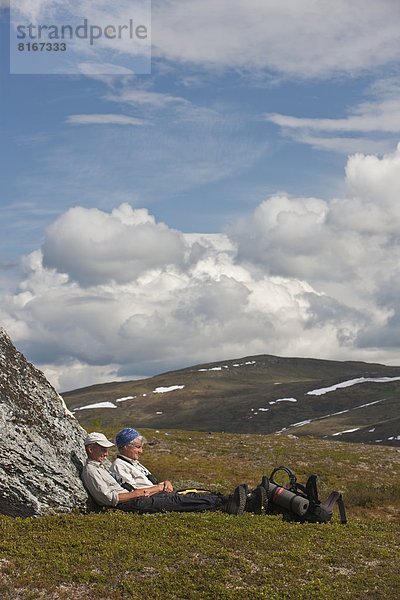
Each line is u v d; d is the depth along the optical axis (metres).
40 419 14.23
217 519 13.05
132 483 14.08
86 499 13.68
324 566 11.16
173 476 31.58
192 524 12.70
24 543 11.36
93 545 11.38
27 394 14.37
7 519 12.67
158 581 10.24
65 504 13.34
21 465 13.23
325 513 13.73
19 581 9.97
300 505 13.52
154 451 39.59
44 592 9.80
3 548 11.11
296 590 10.12
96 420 46.22
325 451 41.62
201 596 9.88
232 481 30.89
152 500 13.60
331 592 10.15
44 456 13.59
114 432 45.56
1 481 12.96
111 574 10.41
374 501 26.75
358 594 10.15
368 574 10.89
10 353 14.75
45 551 11.07
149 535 11.98
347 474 34.75
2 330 14.99
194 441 45.00
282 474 33.56
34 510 13.02
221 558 11.13
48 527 12.31
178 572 10.55
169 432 51.72
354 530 13.42
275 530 12.66
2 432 13.30
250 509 13.91
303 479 32.69
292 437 50.41
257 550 11.60
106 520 12.68
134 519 12.93
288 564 11.06
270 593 10.02
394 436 190.12
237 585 10.27
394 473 35.78
